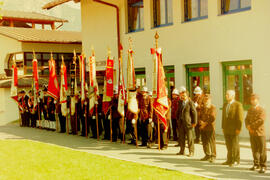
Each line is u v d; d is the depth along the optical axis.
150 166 8.88
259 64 12.10
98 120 14.67
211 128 9.27
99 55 19.47
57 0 20.67
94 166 9.05
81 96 14.98
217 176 7.76
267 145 10.91
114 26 18.41
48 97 17.34
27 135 15.85
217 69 13.48
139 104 12.05
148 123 11.77
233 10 13.06
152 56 16.25
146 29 16.47
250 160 9.38
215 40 13.50
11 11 35.94
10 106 23.73
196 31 14.19
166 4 15.77
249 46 12.38
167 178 7.61
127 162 9.45
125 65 17.83
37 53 26.36
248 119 8.23
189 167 8.75
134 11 17.45
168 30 15.38
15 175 8.38
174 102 12.59
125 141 13.29
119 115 13.13
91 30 19.88
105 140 13.77
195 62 14.30
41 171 8.74
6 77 26.33
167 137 11.69
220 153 10.40
